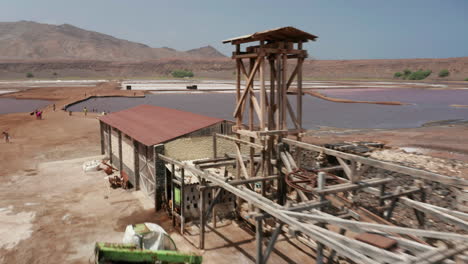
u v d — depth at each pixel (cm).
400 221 1678
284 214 1020
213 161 1873
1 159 3212
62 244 1572
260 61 1505
